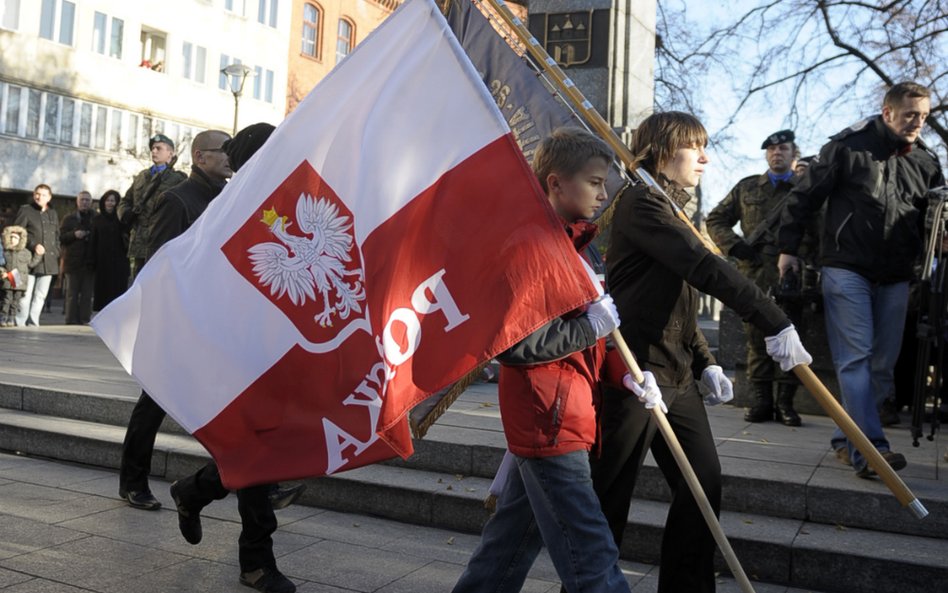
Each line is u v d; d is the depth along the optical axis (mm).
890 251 4816
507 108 4160
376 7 43781
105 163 31641
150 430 4945
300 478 3072
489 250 2768
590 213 3020
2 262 12898
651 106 10430
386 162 2932
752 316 2992
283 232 3238
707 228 7254
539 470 2754
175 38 33875
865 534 4238
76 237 14148
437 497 4812
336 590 3879
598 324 2773
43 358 8781
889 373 5000
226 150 4355
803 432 6059
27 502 5023
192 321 3291
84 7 30641
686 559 3287
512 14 3812
